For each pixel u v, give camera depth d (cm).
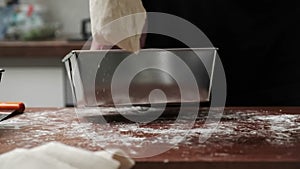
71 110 95
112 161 52
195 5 118
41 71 169
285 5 116
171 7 118
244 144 64
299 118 83
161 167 56
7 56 167
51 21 212
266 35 117
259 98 117
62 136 70
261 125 77
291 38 117
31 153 52
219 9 117
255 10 116
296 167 55
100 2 70
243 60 119
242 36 118
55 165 51
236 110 91
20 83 170
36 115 90
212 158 57
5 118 85
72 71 80
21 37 190
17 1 205
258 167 55
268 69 118
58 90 170
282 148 61
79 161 52
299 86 115
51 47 166
